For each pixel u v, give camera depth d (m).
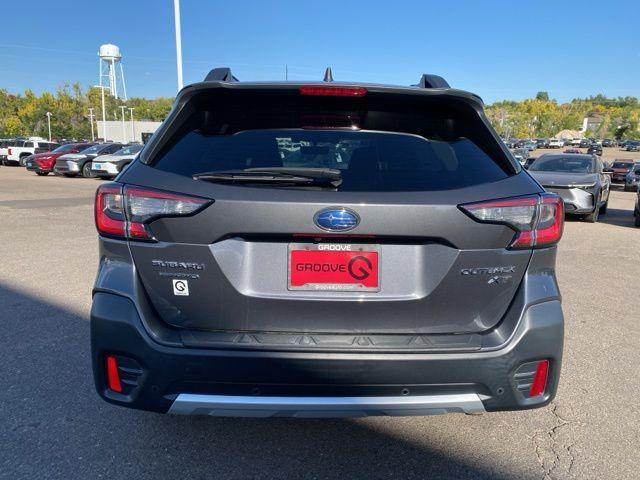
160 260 2.11
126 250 2.14
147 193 2.10
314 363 2.07
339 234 2.06
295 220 2.04
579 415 3.07
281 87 2.36
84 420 2.91
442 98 2.43
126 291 2.13
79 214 11.29
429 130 2.48
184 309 2.14
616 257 7.88
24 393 3.20
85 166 23.59
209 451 2.65
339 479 2.45
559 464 2.59
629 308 5.19
